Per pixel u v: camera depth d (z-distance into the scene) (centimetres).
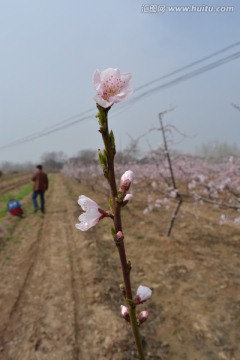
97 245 789
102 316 463
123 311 153
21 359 393
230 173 944
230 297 498
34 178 1344
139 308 483
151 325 440
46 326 455
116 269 644
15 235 983
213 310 468
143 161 1452
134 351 387
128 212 1185
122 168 1392
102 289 539
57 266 684
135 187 1611
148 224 989
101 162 131
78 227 138
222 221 818
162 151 901
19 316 489
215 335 414
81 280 592
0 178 4756
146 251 732
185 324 440
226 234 830
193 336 415
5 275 655
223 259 656
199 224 947
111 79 124
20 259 753
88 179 2278
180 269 616
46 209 1459
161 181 1260
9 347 418
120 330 424
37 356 396
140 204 1345
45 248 823
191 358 377
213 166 1414
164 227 938
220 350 388
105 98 124
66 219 1189
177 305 489
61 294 547
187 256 679
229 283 545
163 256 693
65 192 2248
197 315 459
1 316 493
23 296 554
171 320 451
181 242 776
